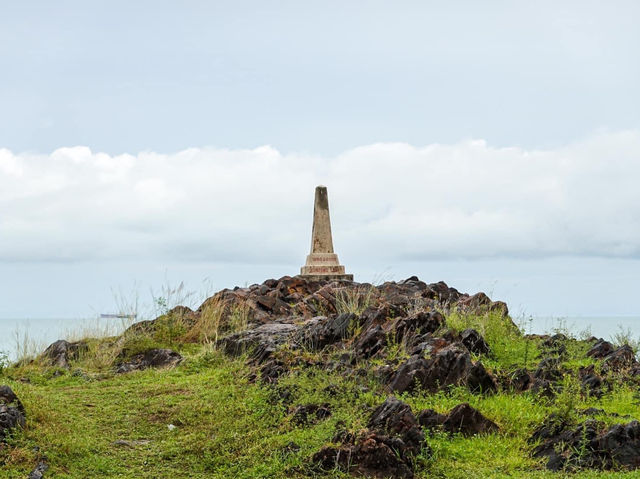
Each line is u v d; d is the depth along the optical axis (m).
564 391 10.98
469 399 11.27
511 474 9.12
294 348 14.40
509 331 15.13
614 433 9.59
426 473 9.24
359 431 9.68
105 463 9.88
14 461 9.30
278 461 9.62
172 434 11.11
